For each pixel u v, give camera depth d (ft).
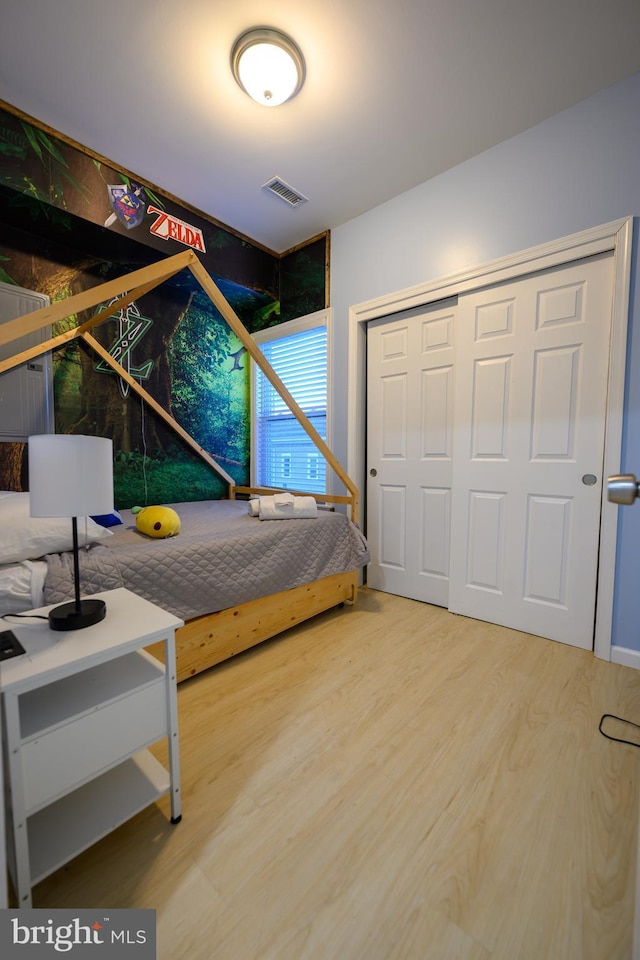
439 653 6.56
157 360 9.87
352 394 9.55
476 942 2.67
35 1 4.84
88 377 8.66
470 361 7.71
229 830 3.47
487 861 3.20
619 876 3.08
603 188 6.10
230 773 4.09
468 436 7.82
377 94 6.10
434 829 3.48
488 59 5.56
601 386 6.34
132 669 3.58
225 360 11.41
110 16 5.02
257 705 5.20
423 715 4.99
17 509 4.70
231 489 11.50
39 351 7.48
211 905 2.89
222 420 11.43
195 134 6.90
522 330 7.07
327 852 3.27
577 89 6.03
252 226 9.68
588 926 2.76
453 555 8.18
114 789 3.46
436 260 7.97
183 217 8.72
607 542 6.27
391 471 9.25
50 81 5.90
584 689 5.54
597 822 3.54
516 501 7.29
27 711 2.94
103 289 4.37
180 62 5.62
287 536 7.02
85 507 3.44
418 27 5.14
